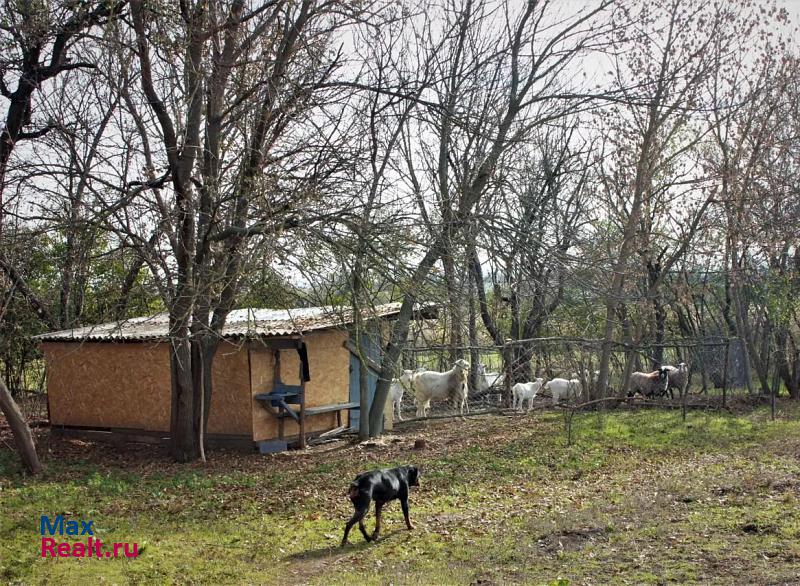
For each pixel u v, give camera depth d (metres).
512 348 24.27
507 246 15.32
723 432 20.00
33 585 9.11
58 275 23.97
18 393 26.84
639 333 26.88
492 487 14.53
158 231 16.06
